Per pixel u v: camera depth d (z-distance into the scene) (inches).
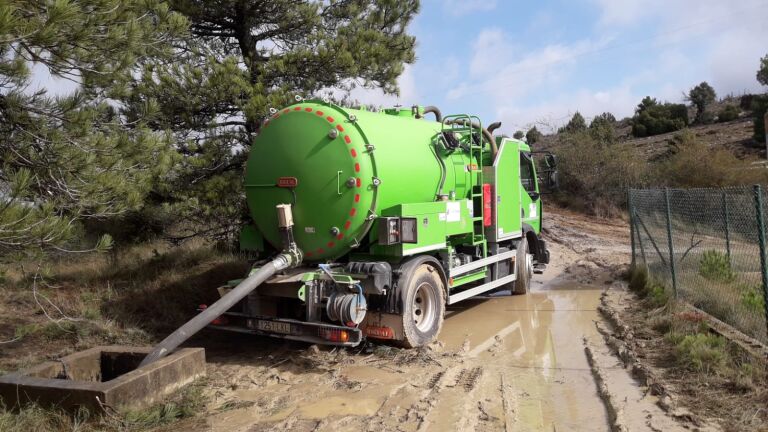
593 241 747.4
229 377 241.3
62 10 189.8
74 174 224.5
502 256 383.2
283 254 267.3
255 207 287.6
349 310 249.0
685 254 361.7
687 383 211.6
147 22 263.1
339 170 263.1
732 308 285.0
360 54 415.5
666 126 1774.1
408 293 270.7
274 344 295.0
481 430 181.5
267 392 224.2
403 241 265.3
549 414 194.4
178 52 391.5
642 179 1032.8
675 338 260.2
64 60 210.8
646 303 353.4
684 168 998.4
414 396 214.7
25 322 296.0
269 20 427.2
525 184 459.2
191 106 375.9
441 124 355.9
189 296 357.1
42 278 303.6
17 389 192.5
